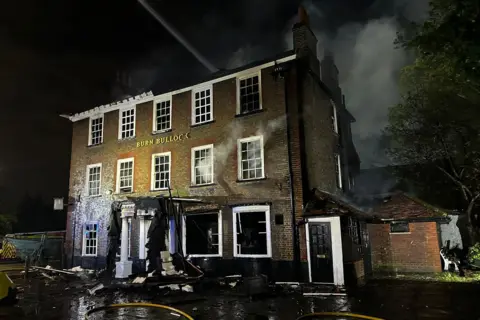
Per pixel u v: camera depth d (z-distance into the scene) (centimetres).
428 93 1911
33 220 3778
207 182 1778
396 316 894
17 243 2233
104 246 2050
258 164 1653
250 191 1622
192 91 1912
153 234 1570
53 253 2300
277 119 1619
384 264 1797
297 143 1548
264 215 1609
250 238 1622
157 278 1380
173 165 1888
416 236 1759
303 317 877
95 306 1105
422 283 1406
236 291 1303
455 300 1065
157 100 2033
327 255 1410
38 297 1285
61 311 1044
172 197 1630
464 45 586
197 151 1845
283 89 1630
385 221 1820
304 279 1428
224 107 1781
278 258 1495
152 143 1989
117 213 1795
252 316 924
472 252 1742
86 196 2197
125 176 2072
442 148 2088
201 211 1717
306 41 1725
